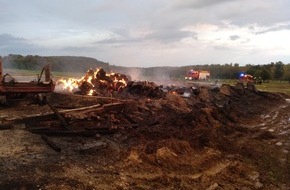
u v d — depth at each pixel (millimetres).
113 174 8227
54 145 9523
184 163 9758
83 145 10211
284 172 10242
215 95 27406
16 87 14609
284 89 49156
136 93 21234
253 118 20375
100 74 20891
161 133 12148
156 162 9438
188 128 14062
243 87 32625
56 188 6926
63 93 17500
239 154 11547
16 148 9000
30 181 7094
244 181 9102
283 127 18125
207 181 8727
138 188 7645
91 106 14352
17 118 11289
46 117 11969
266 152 12328
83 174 7926
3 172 7379
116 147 10430
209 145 11758
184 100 21344
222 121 16891
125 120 13992
